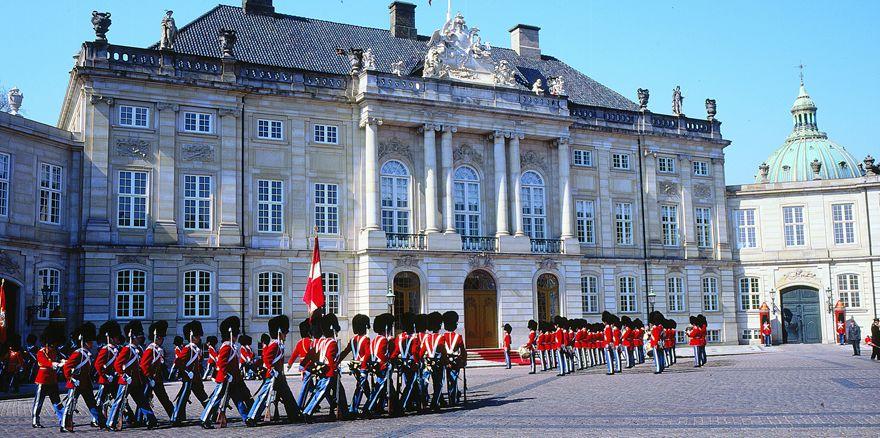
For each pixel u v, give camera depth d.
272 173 46.44
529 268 51.41
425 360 23.34
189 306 43.19
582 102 58.97
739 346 58.53
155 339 21.56
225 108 45.06
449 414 22.00
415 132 50.25
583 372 37.81
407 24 57.31
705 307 60.00
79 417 23.86
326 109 48.12
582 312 54.75
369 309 46.31
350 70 50.88
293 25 52.97
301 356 21.53
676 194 60.00
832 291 60.66
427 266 48.16
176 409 21.30
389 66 52.81
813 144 98.31
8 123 37.72
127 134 42.62
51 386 21.08
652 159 59.00
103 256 41.28
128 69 42.59
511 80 53.12
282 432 19.25
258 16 52.25
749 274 62.44
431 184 49.12
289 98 46.97
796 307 61.72
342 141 48.44
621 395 25.55
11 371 31.17
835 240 61.16
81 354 20.42
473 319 50.09
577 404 23.25
